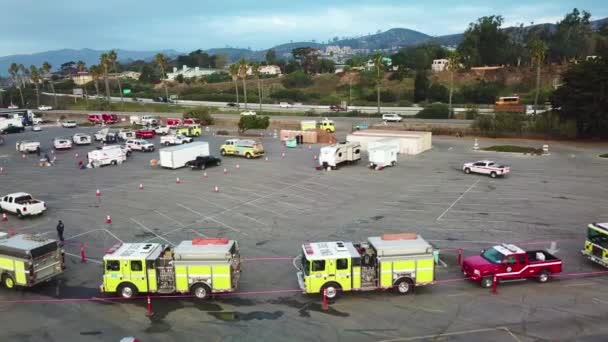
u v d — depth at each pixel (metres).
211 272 22.05
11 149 73.12
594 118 69.19
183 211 37.84
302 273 23.38
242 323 20.34
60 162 61.41
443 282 24.08
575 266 25.70
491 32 179.12
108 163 58.66
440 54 197.50
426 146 65.12
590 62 70.62
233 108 132.38
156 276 22.33
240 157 62.69
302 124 83.12
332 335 19.20
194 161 54.84
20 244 24.19
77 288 24.27
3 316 21.42
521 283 23.84
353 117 105.81
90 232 33.03
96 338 19.44
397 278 22.25
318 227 33.19
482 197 40.00
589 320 19.92
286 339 18.95
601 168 50.50
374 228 32.66
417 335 19.06
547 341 18.42
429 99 140.75
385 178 48.44
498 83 150.12
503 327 19.53
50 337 19.58
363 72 178.00
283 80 188.50
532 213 35.22
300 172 52.22
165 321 20.66
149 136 81.25
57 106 159.12
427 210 36.72
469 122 90.00
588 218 33.75
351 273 22.08
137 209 38.59
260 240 30.75
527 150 61.44
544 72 147.25
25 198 37.88
